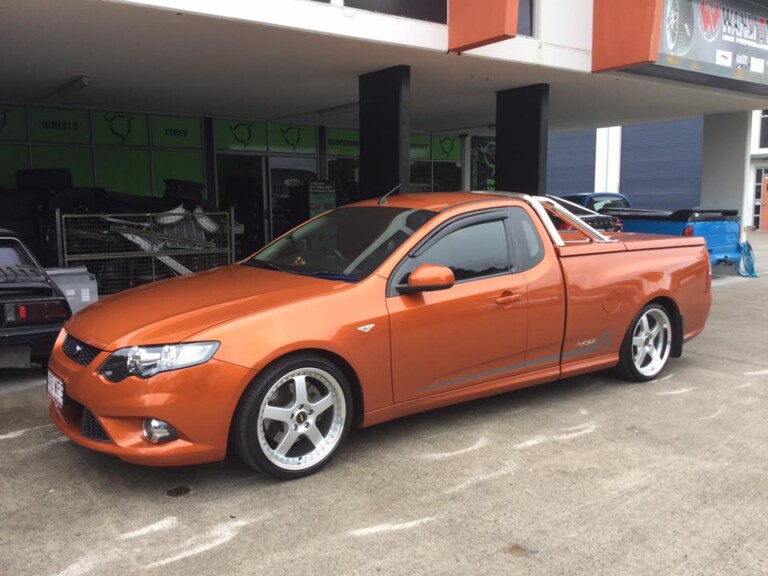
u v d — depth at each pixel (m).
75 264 8.73
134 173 12.31
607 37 8.66
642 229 12.27
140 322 3.60
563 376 4.93
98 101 10.98
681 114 13.97
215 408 3.37
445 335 4.16
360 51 7.47
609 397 5.20
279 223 14.40
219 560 2.91
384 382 3.94
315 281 4.05
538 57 8.32
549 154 31.98
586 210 10.62
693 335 5.91
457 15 7.39
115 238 8.82
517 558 2.93
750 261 13.08
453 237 4.38
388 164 8.59
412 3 7.21
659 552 2.98
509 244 4.62
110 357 3.42
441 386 4.22
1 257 5.24
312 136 14.72
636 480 3.72
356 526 3.20
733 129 13.77
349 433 4.40
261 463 3.54
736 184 13.87
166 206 9.49
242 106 11.74
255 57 7.75
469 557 2.94
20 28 6.35
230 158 13.52
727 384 5.59
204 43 7.01
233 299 3.81
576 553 2.97
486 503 3.44
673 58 9.51
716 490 3.60
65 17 6.00
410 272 4.10
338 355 3.73
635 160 29.12
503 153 10.45
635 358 5.48
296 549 3.00
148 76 8.87
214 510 3.36
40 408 4.91
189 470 3.83
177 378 3.30
